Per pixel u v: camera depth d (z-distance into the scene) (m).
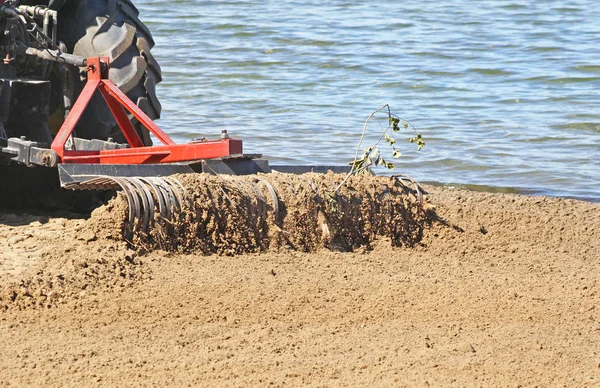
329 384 13.31
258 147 32.34
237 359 14.06
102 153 20.41
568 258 19.62
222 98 41.19
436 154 32.12
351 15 64.56
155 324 15.28
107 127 23.11
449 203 22.33
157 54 50.94
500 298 16.84
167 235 18.44
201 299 16.23
